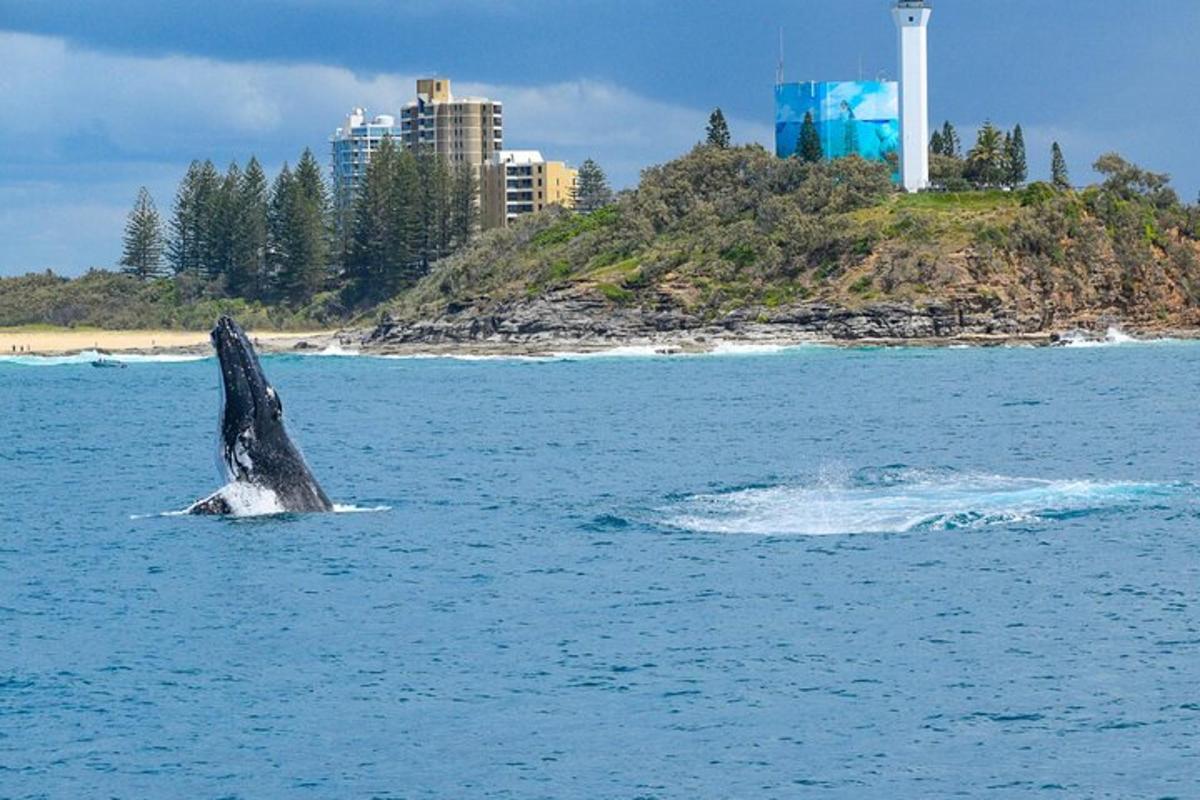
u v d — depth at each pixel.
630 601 157.75
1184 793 107.00
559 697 127.88
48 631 148.38
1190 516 193.12
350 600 158.50
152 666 136.75
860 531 187.50
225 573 169.00
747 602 156.50
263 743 118.00
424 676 133.50
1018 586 161.00
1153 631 144.62
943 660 136.75
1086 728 119.50
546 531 195.50
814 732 119.50
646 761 114.12
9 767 113.31
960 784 109.38
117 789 109.44
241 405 189.88
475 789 109.31
